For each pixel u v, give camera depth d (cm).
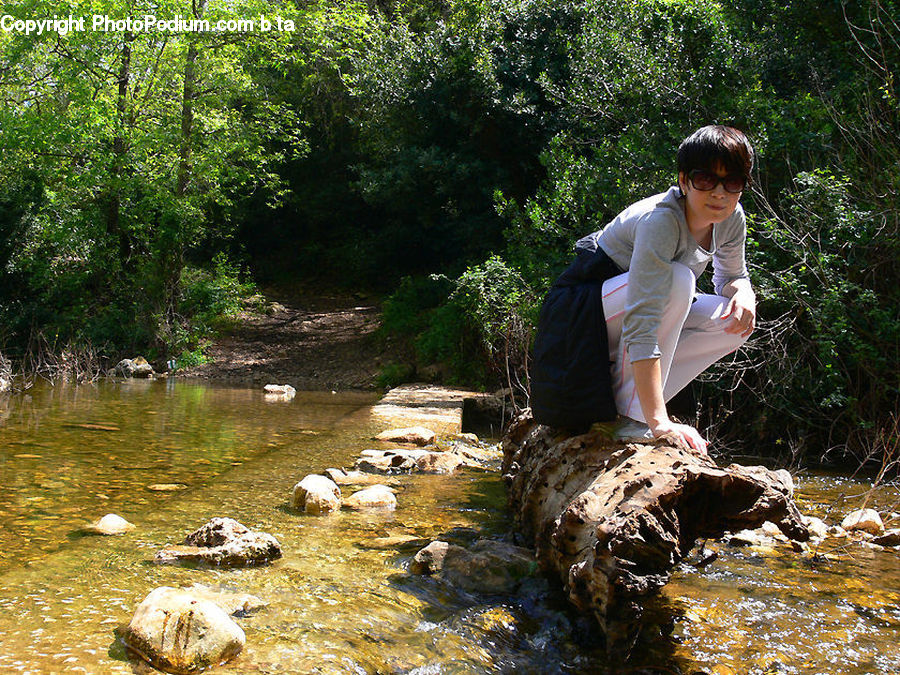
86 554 249
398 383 1084
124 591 214
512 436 350
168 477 382
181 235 1362
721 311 266
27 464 400
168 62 1415
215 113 1462
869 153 623
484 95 1245
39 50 1358
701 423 628
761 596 254
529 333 757
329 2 1597
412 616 214
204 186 1510
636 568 190
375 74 1441
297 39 1581
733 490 207
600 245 258
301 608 212
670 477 201
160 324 1267
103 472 388
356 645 190
